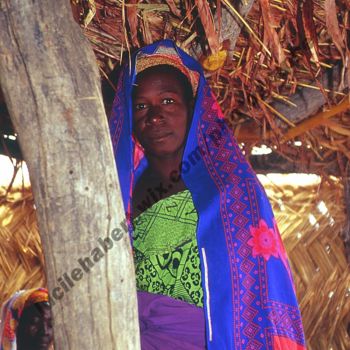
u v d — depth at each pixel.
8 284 6.62
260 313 3.66
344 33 4.39
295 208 7.18
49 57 2.96
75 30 3.03
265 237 3.73
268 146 5.64
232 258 3.69
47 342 4.16
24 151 2.96
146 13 4.48
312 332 7.09
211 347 3.58
